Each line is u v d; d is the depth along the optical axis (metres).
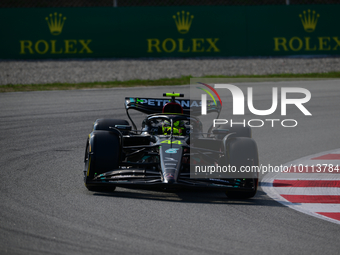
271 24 76.06
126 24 73.50
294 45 76.94
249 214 18.94
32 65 68.62
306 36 77.06
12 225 16.20
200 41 75.31
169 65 71.62
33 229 15.91
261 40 76.19
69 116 41.59
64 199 19.80
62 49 72.56
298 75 67.88
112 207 18.83
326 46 77.69
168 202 20.14
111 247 14.61
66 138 34.19
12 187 21.52
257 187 22.53
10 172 24.56
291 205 20.92
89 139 21.56
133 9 73.38
